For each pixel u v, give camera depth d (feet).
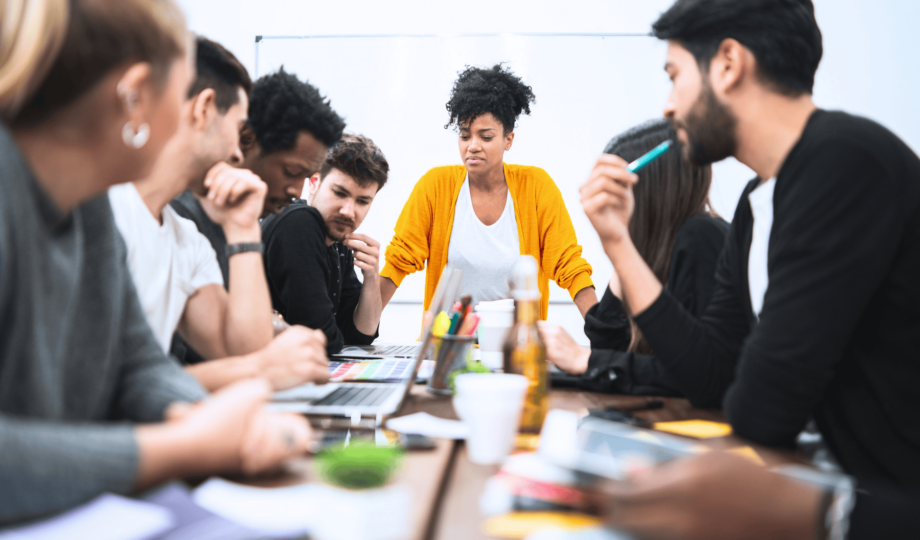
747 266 3.47
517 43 12.65
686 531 1.38
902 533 1.74
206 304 4.01
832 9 12.65
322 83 12.82
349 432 2.50
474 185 8.14
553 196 8.27
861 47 12.66
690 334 3.32
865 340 2.72
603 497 1.68
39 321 1.75
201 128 3.70
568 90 12.66
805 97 2.95
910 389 2.61
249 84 4.00
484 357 4.15
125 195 3.44
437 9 12.81
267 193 4.92
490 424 2.17
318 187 6.85
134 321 2.44
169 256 3.67
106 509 1.44
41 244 1.79
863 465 2.68
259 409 1.90
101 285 2.20
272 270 5.82
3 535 1.32
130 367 2.37
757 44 2.85
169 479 1.68
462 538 1.52
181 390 2.32
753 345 2.67
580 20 12.74
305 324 5.61
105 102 1.74
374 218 12.82
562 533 1.45
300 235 5.81
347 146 6.35
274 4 12.86
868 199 2.54
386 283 8.04
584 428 2.41
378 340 12.67
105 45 1.67
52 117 1.72
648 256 4.52
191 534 1.34
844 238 2.54
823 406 2.83
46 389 1.79
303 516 1.49
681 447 2.11
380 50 12.71
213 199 3.92
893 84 12.66
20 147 1.74
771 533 1.39
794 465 2.32
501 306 4.22
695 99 3.06
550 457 1.96
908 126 12.67
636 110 12.66
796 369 2.52
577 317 12.53
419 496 1.73
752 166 3.17
